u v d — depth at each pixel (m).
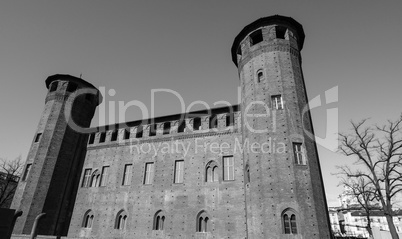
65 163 34.53
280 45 26.25
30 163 33.53
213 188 25.86
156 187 28.45
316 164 21.23
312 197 19.09
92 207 30.48
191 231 24.66
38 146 33.97
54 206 31.95
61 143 34.69
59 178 33.31
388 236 39.06
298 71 25.88
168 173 28.73
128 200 29.09
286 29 27.84
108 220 28.80
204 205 25.38
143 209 27.81
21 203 30.28
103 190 31.11
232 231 23.23
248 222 20.81
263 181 20.58
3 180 47.62
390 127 28.31
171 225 25.75
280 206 19.06
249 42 28.31
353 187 36.88
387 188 26.92
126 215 28.52
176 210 26.28
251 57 27.19
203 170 27.17
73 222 30.28
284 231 18.36
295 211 18.66
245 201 23.06
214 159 27.33
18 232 28.52
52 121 35.44
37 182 31.45
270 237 18.41
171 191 27.52
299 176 19.84
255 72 26.02
